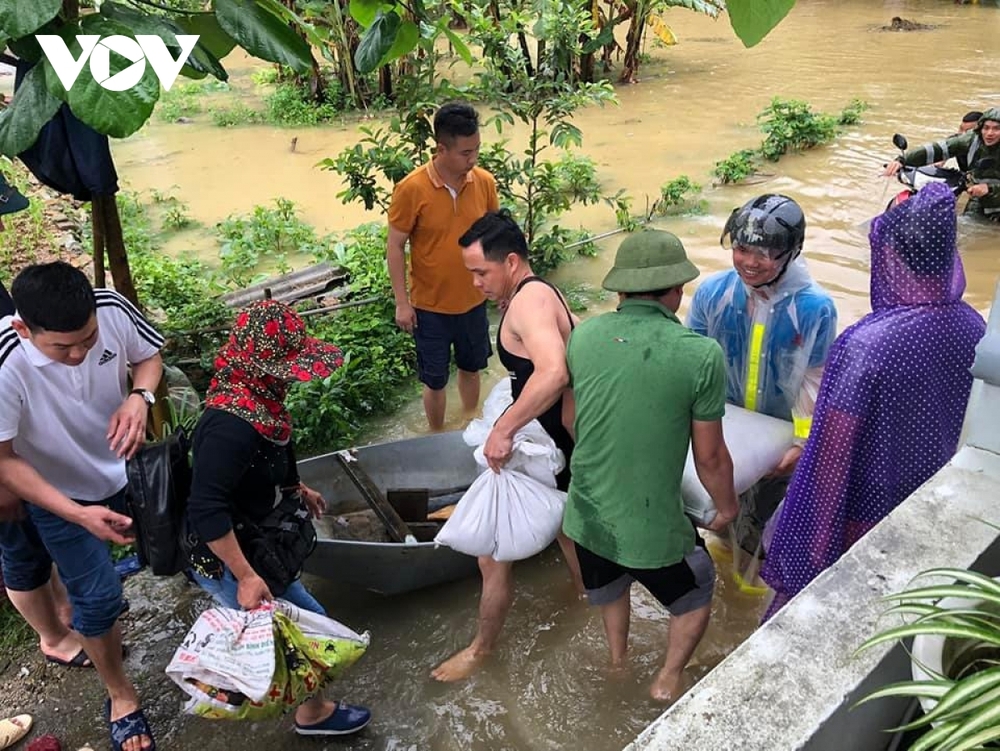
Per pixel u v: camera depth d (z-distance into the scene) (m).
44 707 3.30
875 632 1.86
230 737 3.14
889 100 12.16
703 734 1.68
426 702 3.27
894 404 2.52
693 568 2.88
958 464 2.35
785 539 2.85
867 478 2.62
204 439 2.57
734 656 1.83
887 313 2.55
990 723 1.31
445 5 8.21
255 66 16.77
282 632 2.68
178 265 7.19
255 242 8.02
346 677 3.38
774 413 3.42
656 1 13.59
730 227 3.13
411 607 3.73
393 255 4.66
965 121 7.75
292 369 2.55
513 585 3.81
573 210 8.69
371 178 6.72
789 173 9.30
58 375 2.66
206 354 5.65
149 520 2.68
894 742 1.93
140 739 3.04
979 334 2.52
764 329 3.24
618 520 2.78
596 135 11.32
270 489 2.79
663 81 14.20
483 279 3.20
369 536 3.88
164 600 3.80
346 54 12.74
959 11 19.42
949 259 2.47
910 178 7.64
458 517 3.15
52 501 2.62
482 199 4.64
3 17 1.79
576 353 2.78
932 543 2.09
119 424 2.82
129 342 2.94
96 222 3.85
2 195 3.41
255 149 11.46
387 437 5.14
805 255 7.15
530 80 7.04
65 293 2.49
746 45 1.25
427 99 6.58
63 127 3.16
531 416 2.92
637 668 3.36
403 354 5.82
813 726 1.68
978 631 1.50
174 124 12.73
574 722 3.16
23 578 3.21
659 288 2.63
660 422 2.62
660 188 9.10
